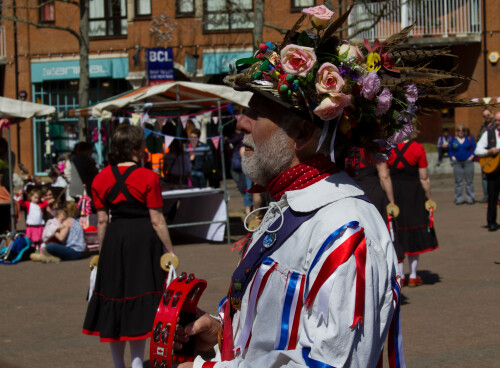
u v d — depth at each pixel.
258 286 1.83
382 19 20.06
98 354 5.31
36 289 7.89
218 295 7.00
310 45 1.91
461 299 6.63
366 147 2.01
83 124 17.14
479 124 22.39
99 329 4.46
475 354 4.93
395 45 2.02
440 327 5.69
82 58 18.23
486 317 5.93
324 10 1.92
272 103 1.95
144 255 4.48
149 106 10.80
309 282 1.72
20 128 24.66
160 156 12.76
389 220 6.58
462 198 15.26
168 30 23.17
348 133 1.93
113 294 4.43
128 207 4.51
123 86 24.45
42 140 24.73
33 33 24.70
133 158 4.62
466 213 13.55
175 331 1.95
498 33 22.25
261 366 1.71
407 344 5.26
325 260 1.69
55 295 7.52
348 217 1.76
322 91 1.80
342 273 1.66
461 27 22.34
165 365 1.90
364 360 1.66
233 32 23.22
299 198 1.87
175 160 12.64
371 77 1.84
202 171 13.73
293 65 1.83
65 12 24.25
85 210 11.09
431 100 2.08
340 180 1.90
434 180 21.02
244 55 23.19
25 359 5.18
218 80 23.94
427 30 22.02
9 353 5.34
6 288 8.02
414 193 7.15
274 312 1.80
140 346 4.47
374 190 6.23
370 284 1.68
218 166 13.77
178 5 23.44
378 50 1.98
